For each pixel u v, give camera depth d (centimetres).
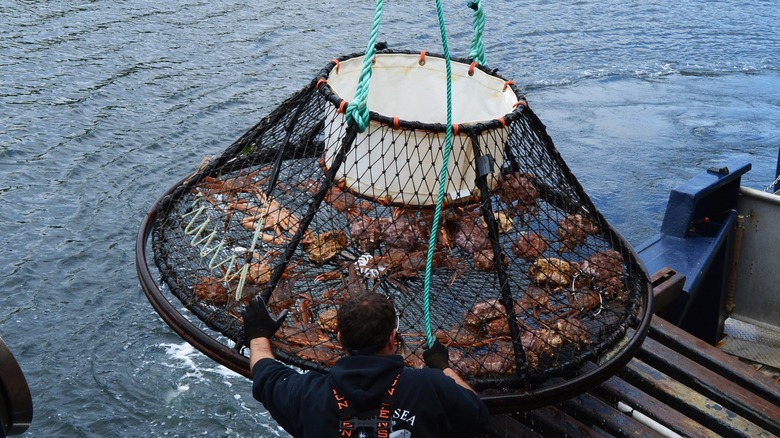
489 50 2336
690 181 734
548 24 2595
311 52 2102
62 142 1548
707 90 2189
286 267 382
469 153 361
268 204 391
